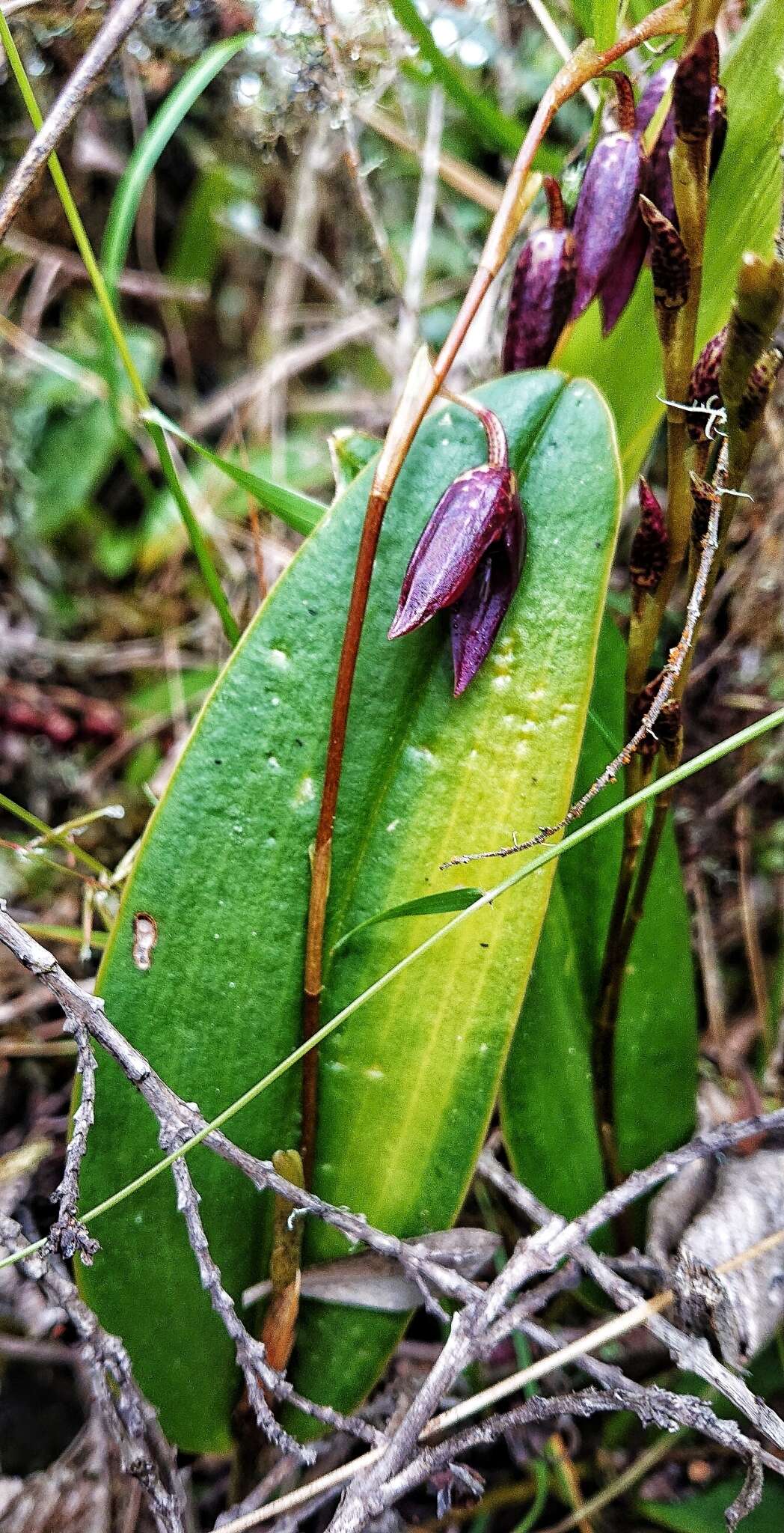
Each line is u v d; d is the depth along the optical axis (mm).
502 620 262
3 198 276
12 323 400
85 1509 279
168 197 435
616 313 264
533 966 288
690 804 354
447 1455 257
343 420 436
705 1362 261
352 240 435
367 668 266
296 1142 271
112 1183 265
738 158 272
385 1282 272
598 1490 298
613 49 251
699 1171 296
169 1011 264
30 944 251
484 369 353
